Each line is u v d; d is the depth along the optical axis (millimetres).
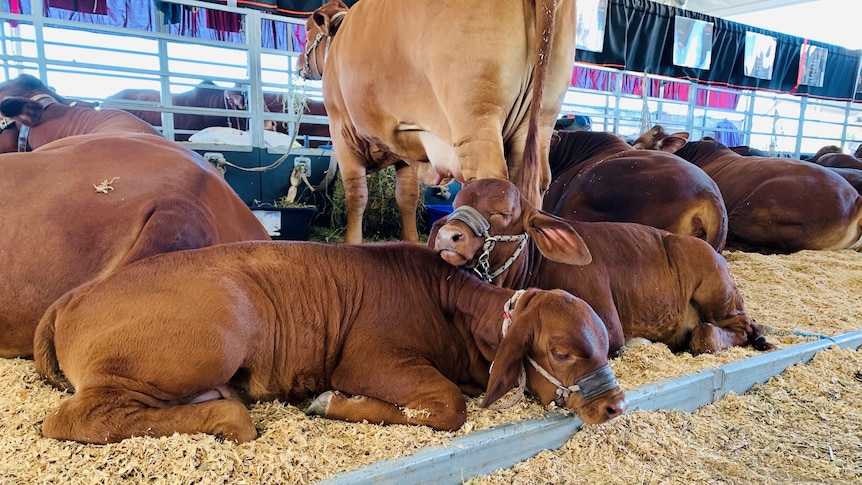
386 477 1604
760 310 3826
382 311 2092
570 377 1896
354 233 5105
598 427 2018
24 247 2137
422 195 6574
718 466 1915
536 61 2867
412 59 3164
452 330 2211
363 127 3904
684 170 4621
